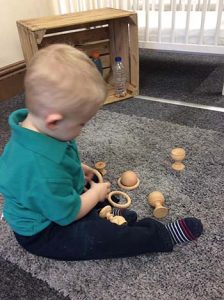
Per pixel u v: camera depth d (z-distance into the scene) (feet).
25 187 2.15
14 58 5.56
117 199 3.02
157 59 6.68
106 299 2.22
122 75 5.17
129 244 2.38
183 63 6.38
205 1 4.57
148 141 3.91
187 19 4.80
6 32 5.30
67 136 2.18
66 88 1.96
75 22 4.30
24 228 2.37
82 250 2.36
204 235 2.64
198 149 3.69
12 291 2.32
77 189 2.55
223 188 3.11
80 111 2.05
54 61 1.98
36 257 2.55
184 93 5.14
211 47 4.87
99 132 4.14
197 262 2.44
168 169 3.41
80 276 2.39
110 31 5.12
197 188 3.13
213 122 4.27
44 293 2.29
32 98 2.03
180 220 2.60
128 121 4.37
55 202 2.14
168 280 2.32
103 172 3.39
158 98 5.03
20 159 2.13
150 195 2.93
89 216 2.51
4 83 5.34
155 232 2.46
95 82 2.04
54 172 2.13
